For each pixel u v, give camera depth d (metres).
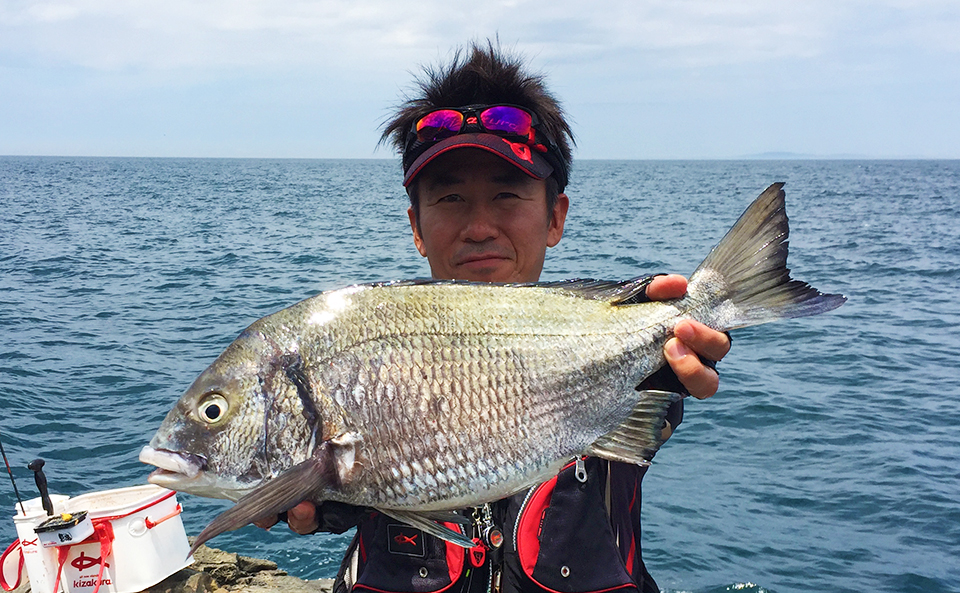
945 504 2.13
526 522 0.70
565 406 0.67
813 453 2.53
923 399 3.12
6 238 9.04
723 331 0.72
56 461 2.38
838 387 3.28
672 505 2.13
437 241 0.80
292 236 9.73
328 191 23.16
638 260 7.51
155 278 6.26
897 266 7.14
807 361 3.74
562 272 6.68
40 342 3.93
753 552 1.88
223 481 0.62
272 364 0.63
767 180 35.66
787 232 0.72
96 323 4.46
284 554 1.86
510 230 0.78
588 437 0.67
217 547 1.89
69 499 1.46
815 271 6.90
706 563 1.83
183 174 39.22
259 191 22.64
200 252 8.01
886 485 2.26
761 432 2.73
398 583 0.70
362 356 0.63
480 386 0.64
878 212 14.56
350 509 0.64
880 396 3.16
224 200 17.84
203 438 0.62
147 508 1.43
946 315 4.89
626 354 0.69
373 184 29.30
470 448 0.63
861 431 2.73
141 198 18.14
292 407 0.62
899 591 1.72
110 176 34.38
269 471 0.62
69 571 1.38
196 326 4.39
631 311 0.71
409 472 0.62
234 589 1.51
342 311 0.65
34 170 43.66
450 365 0.64
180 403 0.63
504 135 0.76
